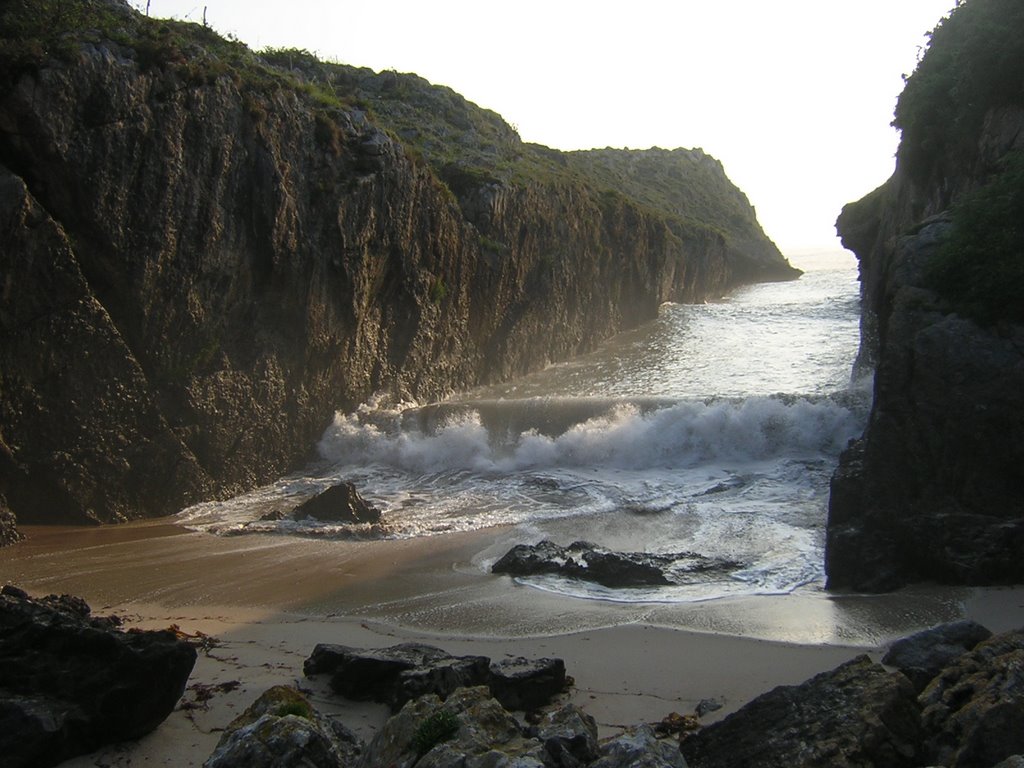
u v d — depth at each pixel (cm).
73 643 1042
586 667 1220
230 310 2252
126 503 2019
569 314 4209
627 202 5056
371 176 2597
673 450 2438
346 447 2530
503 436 2570
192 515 2078
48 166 1883
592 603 1477
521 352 3753
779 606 1441
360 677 1120
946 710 918
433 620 1412
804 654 1238
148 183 2014
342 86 4572
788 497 2094
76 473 1942
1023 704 855
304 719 913
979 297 1625
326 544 1839
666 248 5503
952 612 1365
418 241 2900
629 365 3922
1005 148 2039
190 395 2142
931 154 2591
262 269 2302
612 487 2227
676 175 9656
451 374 3191
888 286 1817
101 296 1992
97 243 1958
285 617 1434
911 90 2823
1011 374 1546
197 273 2133
